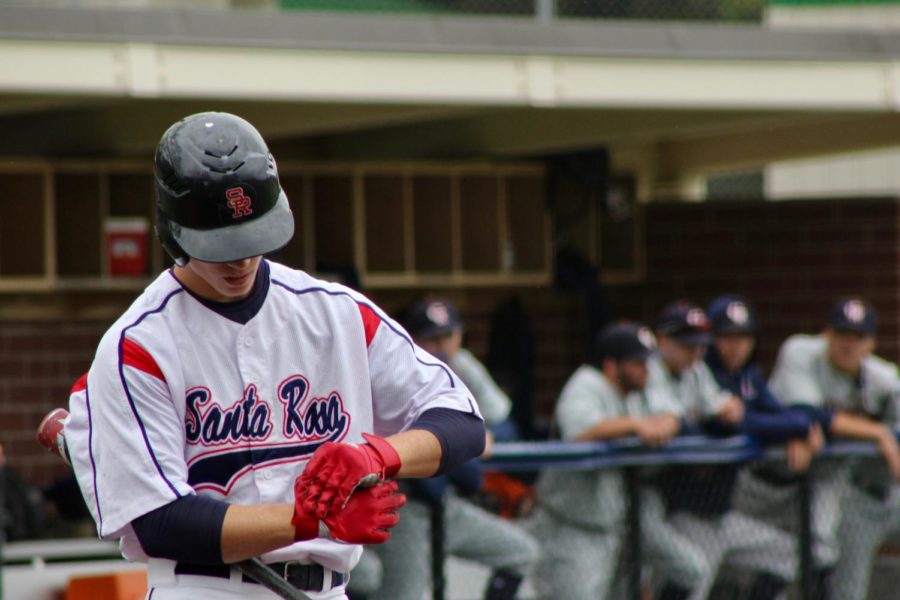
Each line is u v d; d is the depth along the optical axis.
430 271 33.72
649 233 35.09
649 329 35.06
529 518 18.62
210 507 8.55
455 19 25.11
